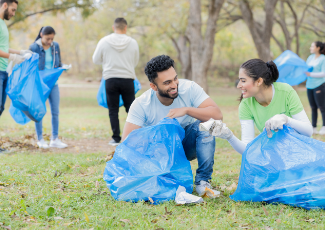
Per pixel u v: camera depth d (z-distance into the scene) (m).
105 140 6.13
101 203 2.59
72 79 38.88
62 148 5.30
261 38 16.48
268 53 16.06
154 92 2.85
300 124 2.64
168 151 2.65
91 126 7.68
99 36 27.41
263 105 2.85
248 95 2.74
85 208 2.50
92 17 25.25
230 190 3.00
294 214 2.31
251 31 15.98
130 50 5.34
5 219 2.23
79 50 46.88
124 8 23.88
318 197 2.37
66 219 2.29
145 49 29.69
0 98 4.70
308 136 2.71
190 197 2.57
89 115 10.51
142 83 32.94
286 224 2.14
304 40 31.64
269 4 15.71
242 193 2.63
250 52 38.31
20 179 3.20
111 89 5.38
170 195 2.62
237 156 4.66
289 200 2.48
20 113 5.07
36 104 4.54
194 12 13.50
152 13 22.11
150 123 2.93
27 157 4.30
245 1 15.69
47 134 6.39
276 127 2.53
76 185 3.08
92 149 5.28
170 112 2.71
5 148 5.01
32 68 4.55
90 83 34.66
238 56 38.91
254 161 2.58
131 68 5.41
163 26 21.61
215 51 39.06
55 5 13.36
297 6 23.27
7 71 4.90
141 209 2.45
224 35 31.58
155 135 2.67
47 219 2.30
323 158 2.43
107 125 7.87
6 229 2.09
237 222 2.22
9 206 2.47
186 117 2.96
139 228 2.12
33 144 5.48
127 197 2.66
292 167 2.47
